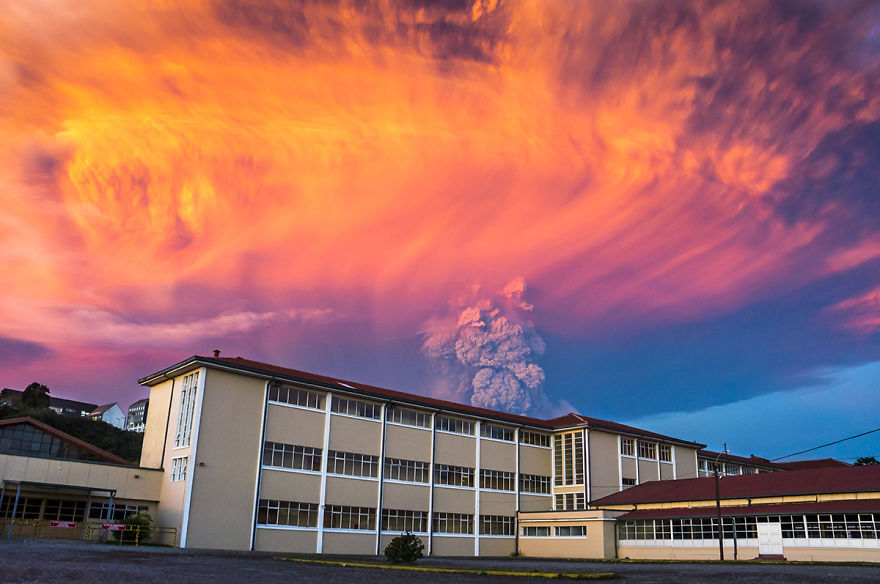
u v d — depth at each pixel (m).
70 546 31.34
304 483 45.28
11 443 44.31
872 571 27.47
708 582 21.05
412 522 50.84
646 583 20.91
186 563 24.64
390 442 51.31
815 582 20.69
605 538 51.22
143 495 42.41
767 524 43.81
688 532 47.88
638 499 53.78
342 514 46.75
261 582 17.77
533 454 61.47
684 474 68.75
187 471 40.53
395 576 22.81
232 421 42.91
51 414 100.75
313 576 21.23
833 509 40.72
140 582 15.97
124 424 170.50
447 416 55.88
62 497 40.00
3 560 20.06
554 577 23.55
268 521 42.94
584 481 59.03
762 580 21.73
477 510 55.41
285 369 50.00
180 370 44.28
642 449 65.19
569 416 64.69
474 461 56.69
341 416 48.69
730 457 76.75
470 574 25.31
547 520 55.44
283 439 45.09
